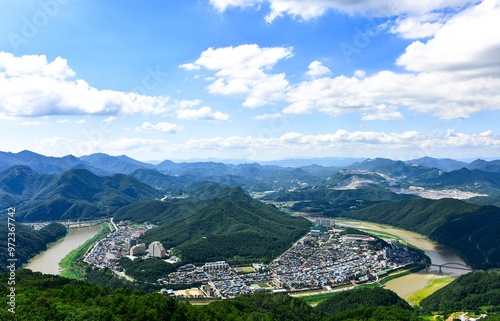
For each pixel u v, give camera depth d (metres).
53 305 181.12
